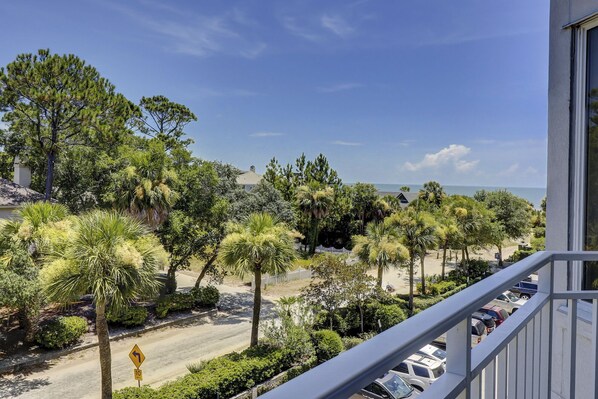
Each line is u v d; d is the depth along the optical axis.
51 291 7.04
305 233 30.70
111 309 7.92
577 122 2.52
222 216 16.47
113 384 9.67
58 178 18.92
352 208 33.00
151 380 9.91
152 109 31.27
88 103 16.98
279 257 10.12
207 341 12.67
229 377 8.70
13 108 16.73
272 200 20.25
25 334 11.17
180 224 15.45
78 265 7.02
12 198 16.72
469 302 0.90
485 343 1.09
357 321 13.21
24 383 9.56
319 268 13.18
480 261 22.97
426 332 0.73
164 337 13.00
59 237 7.92
